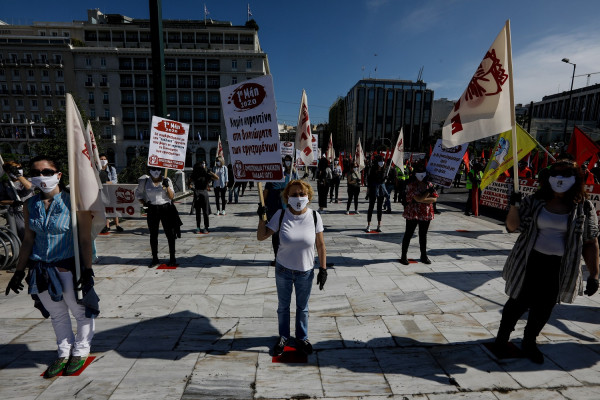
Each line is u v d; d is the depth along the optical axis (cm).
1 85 5381
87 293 261
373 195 765
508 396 244
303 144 593
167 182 498
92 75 5388
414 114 7875
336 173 1291
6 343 306
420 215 520
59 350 268
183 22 5706
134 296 411
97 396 239
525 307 280
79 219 261
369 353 297
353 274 493
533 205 275
